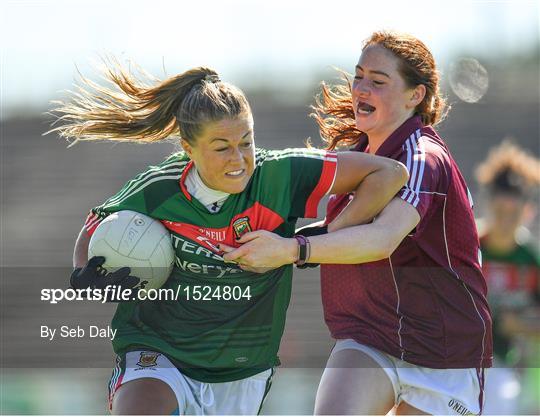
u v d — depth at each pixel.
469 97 47.69
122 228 13.12
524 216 21.27
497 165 21.25
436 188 13.18
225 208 12.79
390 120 14.08
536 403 22.53
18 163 42.72
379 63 13.98
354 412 13.13
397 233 12.52
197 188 12.83
